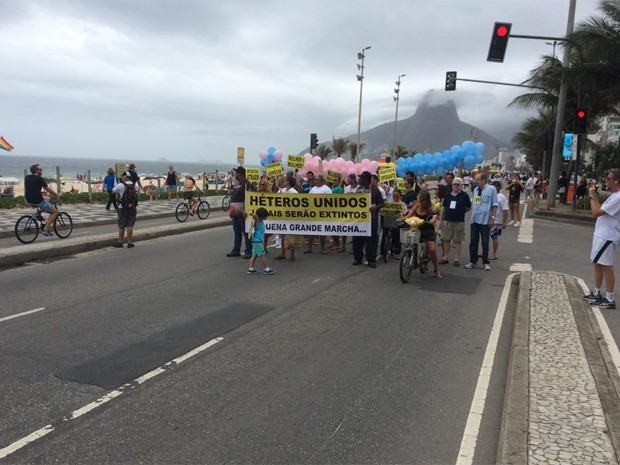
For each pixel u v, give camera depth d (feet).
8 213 61.41
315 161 58.29
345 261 35.01
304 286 27.02
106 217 59.88
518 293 24.38
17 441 11.43
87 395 13.76
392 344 18.21
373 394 14.11
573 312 20.48
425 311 22.58
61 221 43.96
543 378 13.91
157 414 12.78
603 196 86.43
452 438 11.84
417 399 13.85
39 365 15.76
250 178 50.90
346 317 21.43
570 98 82.89
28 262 32.91
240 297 24.45
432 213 29.09
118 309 22.04
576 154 69.31
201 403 13.41
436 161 70.74
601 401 12.51
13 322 20.04
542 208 78.43
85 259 34.24
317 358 16.74
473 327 20.38
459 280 29.35
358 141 130.21
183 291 25.46
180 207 60.23
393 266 33.55
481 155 67.56
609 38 62.59
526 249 41.57
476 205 32.63
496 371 15.85
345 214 32.94
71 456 10.87
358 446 11.45
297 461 10.82
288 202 34.01
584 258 37.29
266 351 17.31
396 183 47.16
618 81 65.77
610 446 10.47
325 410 13.14
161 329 19.43
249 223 34.65
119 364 15.93
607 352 17.02
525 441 10.66
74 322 20.13
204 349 17.38
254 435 11.85
